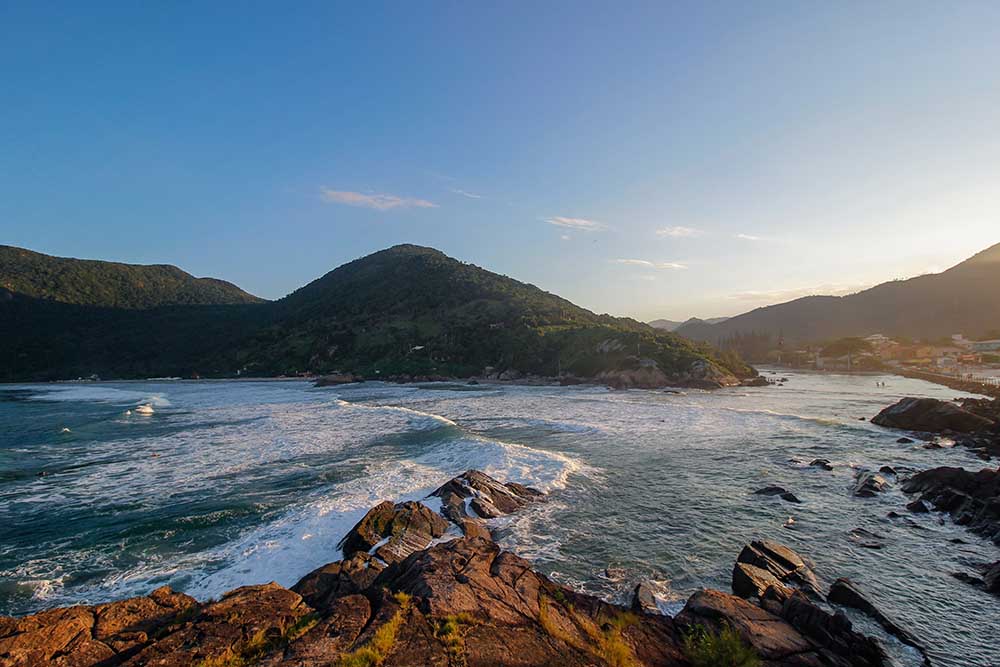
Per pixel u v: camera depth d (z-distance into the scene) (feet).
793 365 602.44
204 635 31.19
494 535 58.29
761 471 86.89
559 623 35.60
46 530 59.93
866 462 94.38
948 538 57.36
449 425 126.82
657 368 317.01
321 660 28.48
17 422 161.99
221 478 82.53
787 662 32.27
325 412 171.53
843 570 49.39
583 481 80.23
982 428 121.60
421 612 34.14
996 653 36.11
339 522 60.34
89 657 29.09
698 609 38.34
